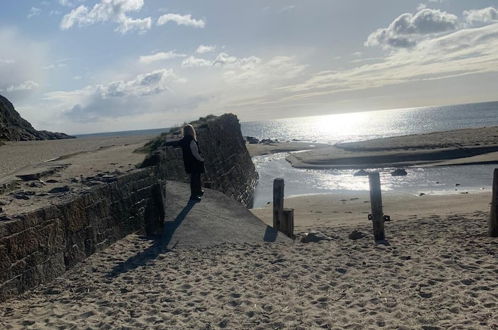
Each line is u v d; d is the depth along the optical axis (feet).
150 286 25.41
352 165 144.15
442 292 22.72
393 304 21.59
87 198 30.48
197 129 80.89
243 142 128.16
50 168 60.85
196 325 20.02
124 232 34.99
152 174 41.19
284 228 39.96
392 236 38.27
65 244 27.76
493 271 25.70
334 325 19.44
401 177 116.57
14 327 19.74
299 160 164.14
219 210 40.34
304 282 25.67
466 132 199.93
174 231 35.47
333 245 34.94
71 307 22.45
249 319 20.58
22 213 24.70
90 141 157.17
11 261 23.04
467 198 70.23
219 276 27.02
